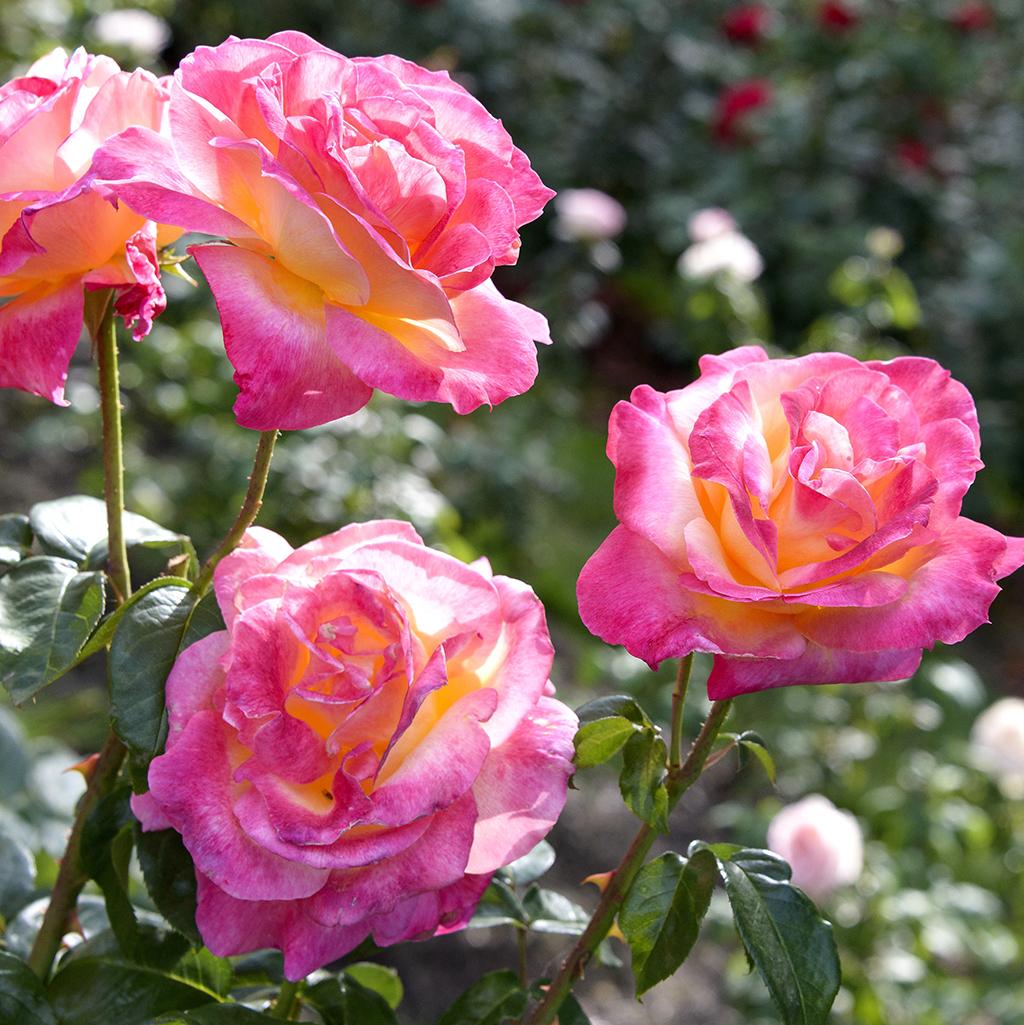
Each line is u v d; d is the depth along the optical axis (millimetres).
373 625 566
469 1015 677
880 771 2094
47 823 1270
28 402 2494
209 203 555
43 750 1554
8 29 2721
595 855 1964
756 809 2061
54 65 624
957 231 3861
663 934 609
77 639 595
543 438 3139
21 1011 633
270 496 2189
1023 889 2102
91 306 610
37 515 650
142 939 662
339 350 551
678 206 3797
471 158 588
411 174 557
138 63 2799
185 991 659
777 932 604
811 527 570
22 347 598
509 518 2568
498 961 1732
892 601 572
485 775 583
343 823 548
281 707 562
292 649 566
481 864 578
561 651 2352
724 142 3740
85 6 2957
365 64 571
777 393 608
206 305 2629
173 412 2395
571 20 4246
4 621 597
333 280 554
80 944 680
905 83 3934
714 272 2805
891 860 1854
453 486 2527
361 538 600
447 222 566
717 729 614
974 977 1920
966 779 2258
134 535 650
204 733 566
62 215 582
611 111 4129
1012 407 3553
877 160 3838
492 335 586
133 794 606
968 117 4137
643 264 4039
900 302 2684
